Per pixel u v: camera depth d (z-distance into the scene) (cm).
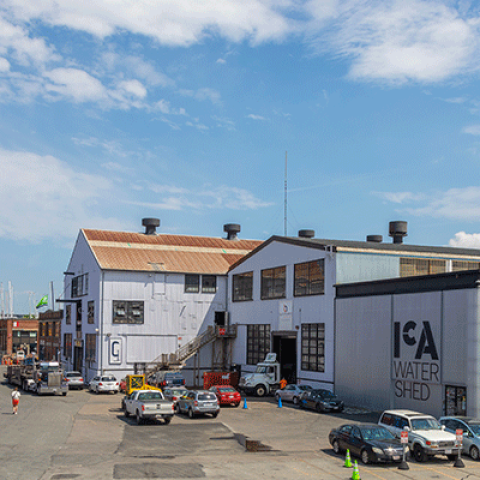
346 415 3678
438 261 4709
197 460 2273
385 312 3850
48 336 8688
